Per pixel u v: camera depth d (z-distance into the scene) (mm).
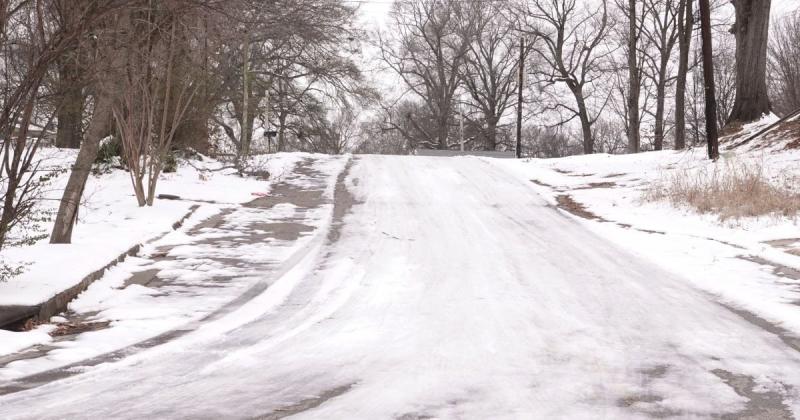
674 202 17984
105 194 18484
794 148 22594
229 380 5906
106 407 5219
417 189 22172
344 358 6570
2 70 8633
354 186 22625
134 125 16750
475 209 18750
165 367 6328
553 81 56250
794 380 5957
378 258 12414
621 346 7031
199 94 21000
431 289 9930
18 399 5434
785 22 52906
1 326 7711
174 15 12734
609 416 5023
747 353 6809
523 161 30016
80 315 8719
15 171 8938
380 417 4969
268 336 7488
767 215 15625
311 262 12039
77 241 12320
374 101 43781
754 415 5090
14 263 10094
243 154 25359
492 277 10789
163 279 10672
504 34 62281
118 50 11523
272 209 18203
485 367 6246
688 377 6016
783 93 55094
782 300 9047
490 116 64375
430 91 66688
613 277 10797
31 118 10148
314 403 5293
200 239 14062
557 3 56469
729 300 9227
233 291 9906
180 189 19750
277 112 47656
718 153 23797
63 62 8969
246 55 29719
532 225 16359
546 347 6965
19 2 8789
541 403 5293
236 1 13672
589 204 19281
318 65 39906
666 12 50281
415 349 6871
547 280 10562
